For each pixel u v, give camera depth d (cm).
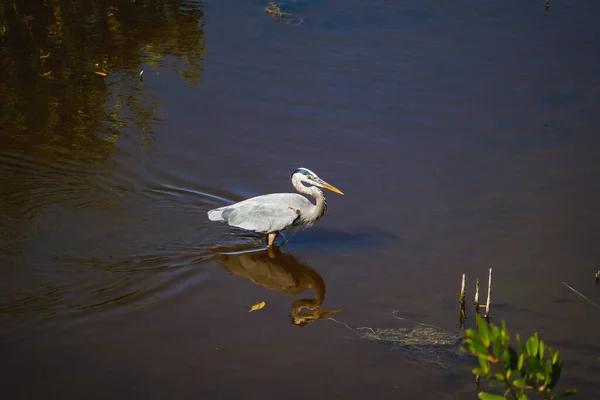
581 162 1638
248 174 1586
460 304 1207
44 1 2298
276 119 1797
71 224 1393
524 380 727
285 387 1031
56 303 1191
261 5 2398
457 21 2322
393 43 2173
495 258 1329
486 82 1973
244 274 1301
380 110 1847
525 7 2427
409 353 1103
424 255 1344
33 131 1688
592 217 1445
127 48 2086
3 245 1320
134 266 1298
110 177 1541
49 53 2027
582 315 1180
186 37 2170
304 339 1135
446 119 1809
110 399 997
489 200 1502
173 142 1688
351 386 1034
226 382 1038
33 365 1055
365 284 1272
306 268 1320
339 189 1544
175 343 1117
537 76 2000
